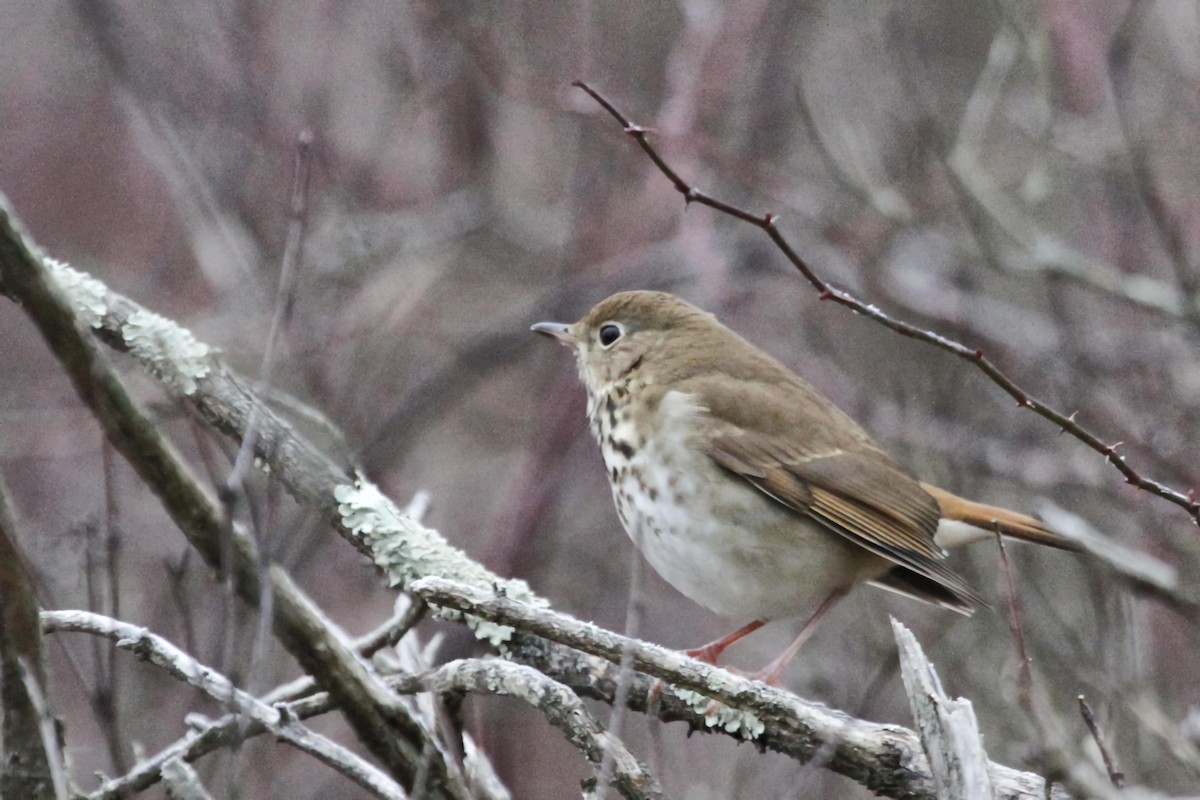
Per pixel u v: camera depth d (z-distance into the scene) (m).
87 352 6.66
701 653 9.82
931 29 15.53
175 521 7.06
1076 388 13.34
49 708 6.29
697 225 13.65
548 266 15.50
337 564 13.60
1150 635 11.59
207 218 13.91
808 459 9.64
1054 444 13.93
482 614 7.16
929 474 13.55
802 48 14.75
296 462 8.27
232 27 14.45
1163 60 14.59
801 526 9.66
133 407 6.83
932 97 14.54
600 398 10.27
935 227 14.56
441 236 14.52
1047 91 13.24
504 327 14.84
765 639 13.98
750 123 14.41
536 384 15.12
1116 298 13.73
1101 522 13.46
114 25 14.29
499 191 15.34
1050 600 11.67
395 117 14.54
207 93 14.27
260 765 10.50
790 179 14.87
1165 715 11.02
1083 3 13.30
